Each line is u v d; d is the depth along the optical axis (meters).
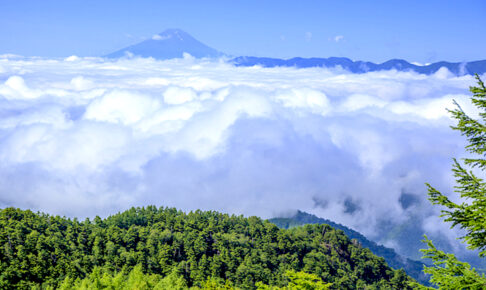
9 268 100.50
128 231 134.38
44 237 116.19
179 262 129.62
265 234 157.88
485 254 14.87
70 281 100.44
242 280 125.62
